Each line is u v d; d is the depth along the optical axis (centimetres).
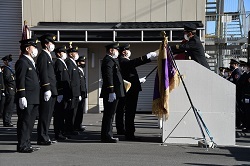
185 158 626
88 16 1408
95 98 1418
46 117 739
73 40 1322
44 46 733
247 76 995
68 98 821
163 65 727
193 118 745
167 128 756
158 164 584
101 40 1323
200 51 774
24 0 1406
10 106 1077
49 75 730
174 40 1281
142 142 779
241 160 616
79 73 884
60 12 1409
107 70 754
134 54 1383
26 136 671
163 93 729
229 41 1522
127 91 798
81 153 662
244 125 1019
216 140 744
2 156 634
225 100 738
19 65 650
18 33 1501
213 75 737
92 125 1085
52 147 720
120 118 891
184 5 1384
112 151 682
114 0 1401
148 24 1361
